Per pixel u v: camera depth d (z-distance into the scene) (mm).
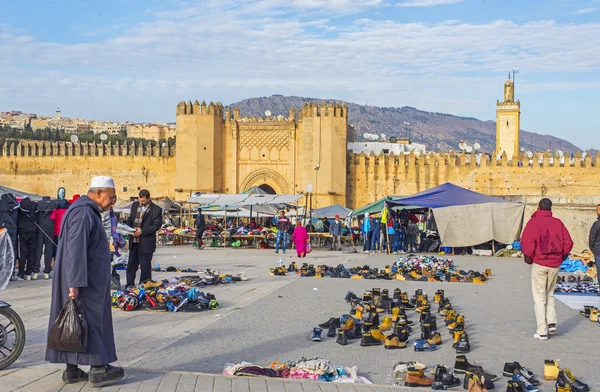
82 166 62469
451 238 32562
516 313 14484
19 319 8719
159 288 15305
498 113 106062
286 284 18828
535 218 12219
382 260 28500
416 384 8703
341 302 15500
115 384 7820
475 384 8367
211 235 38969
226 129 58875
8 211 18562
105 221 16844
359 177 57219
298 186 57125
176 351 10312
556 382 8820
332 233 36406
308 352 10500
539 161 54250
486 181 55000
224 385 7906
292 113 57344
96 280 7758
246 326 12453
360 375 9211
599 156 52875
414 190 56250
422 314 13312
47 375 8312
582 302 16391
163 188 60562
